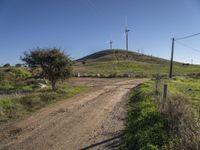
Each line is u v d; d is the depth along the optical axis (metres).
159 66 163.88
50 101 26.05
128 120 17.06
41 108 22.19
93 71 104.00
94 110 21.27
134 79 67.56
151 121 14.20
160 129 12.55
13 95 28.41
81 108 22.20
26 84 44.12
